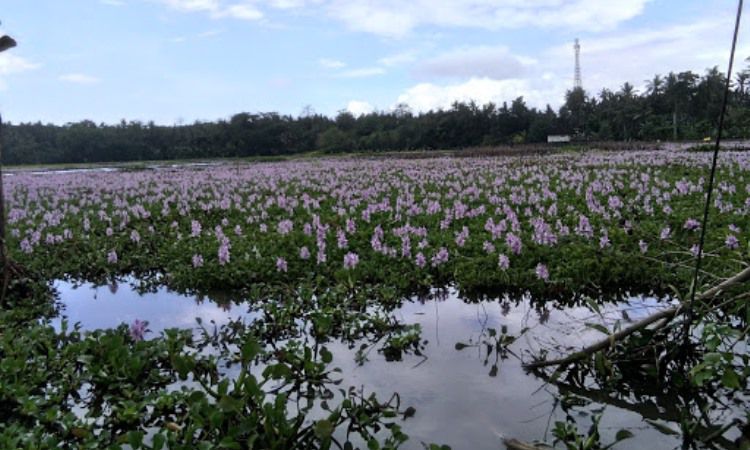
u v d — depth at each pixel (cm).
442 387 436
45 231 1155
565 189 1488
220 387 373
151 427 391
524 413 395
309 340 548
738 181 1406
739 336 420
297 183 1947
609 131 6581
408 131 6925
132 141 7106
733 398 409
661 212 1059
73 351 484
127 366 450
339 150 6931
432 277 733
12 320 601
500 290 697
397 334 546
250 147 7375
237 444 315
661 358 436
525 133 6850
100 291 767
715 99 6394
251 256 824
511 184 1702
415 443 357
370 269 746
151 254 945
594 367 444
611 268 686
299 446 349
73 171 3875
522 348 508
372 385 441
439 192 1589
